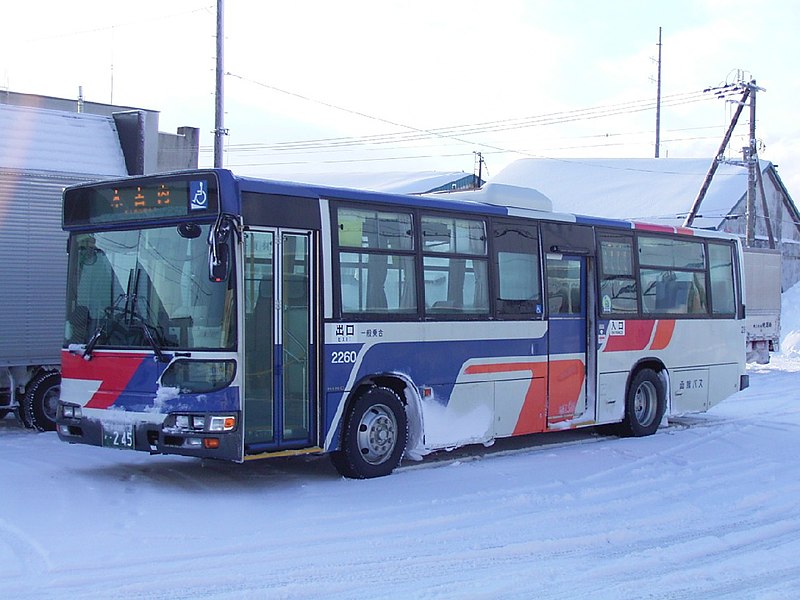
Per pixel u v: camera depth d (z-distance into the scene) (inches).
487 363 460.1
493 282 466.0
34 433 522.9
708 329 610.9
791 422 627.8
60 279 548.4
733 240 637.3
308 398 385.7
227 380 353.1
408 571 273.1
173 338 362.6
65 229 404.2
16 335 528.1
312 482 396.8
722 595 258.7
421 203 432.1
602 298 530.9
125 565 267.3
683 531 332.2
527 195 498.6
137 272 377.4
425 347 429.7
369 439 408.5
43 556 272.4
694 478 426.9
